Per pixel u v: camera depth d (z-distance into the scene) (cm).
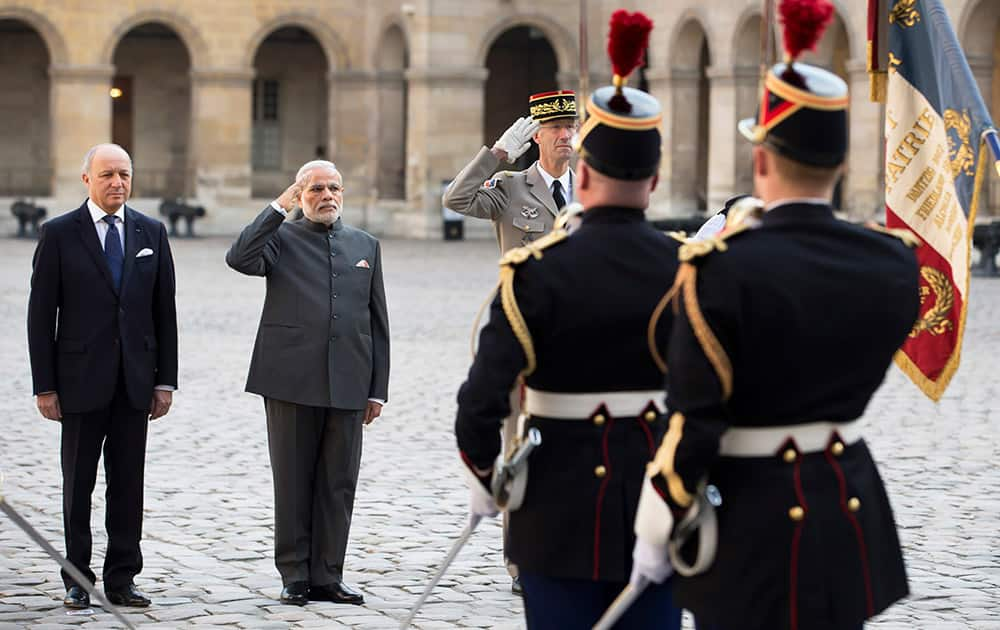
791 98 699
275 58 7975
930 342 1105
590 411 805
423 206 6888
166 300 1278
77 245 1248
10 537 1496
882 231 736
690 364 679
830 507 695
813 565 687
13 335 3177
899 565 730
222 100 7181
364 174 7394
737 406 697
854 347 699
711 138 6234
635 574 712
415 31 6900
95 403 1231
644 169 802
